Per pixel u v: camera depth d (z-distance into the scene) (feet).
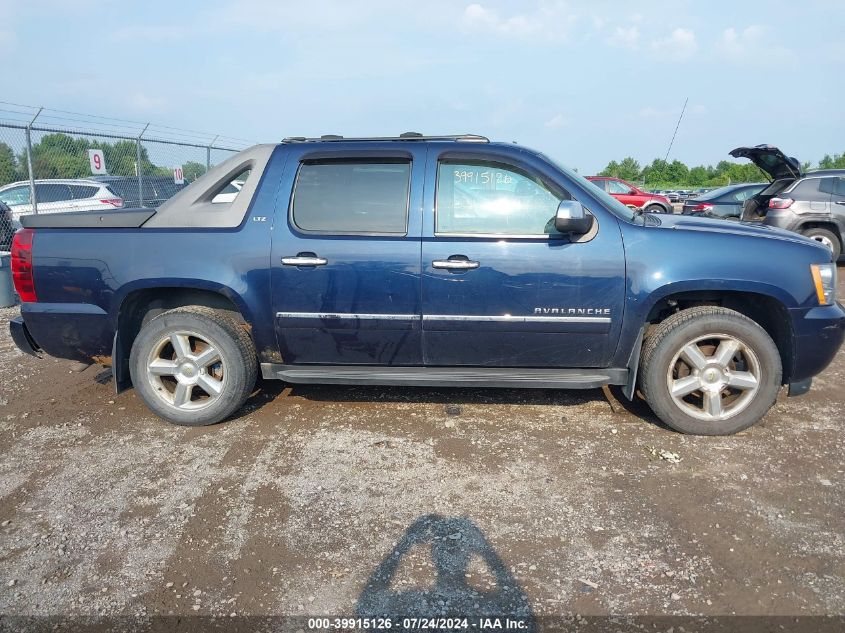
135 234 11.80
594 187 12.51
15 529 8.79
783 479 9.93
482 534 8.52
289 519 8.95
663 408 11.48
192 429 12.18
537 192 11.39
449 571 7.75
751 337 11.10
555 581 7.53
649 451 10.98
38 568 7.91
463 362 11.97
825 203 31.53
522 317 11.31
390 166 11.68
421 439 11.59
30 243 11.95
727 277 10.87
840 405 13.06
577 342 11.47
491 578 7.60
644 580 7.52
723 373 11.35
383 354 11.96
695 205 42.14
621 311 11.14
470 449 11.15
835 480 9.87
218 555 8.13
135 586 7.53
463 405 13.25
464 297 11.31
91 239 11.82
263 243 11.55
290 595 7.34
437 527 8.70
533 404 13.26
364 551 8.17
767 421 12.28
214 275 11.58
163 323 11.87
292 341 11.96
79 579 7.68
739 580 7.49
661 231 11.16
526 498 9.45
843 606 7.02
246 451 11.18
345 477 10.18
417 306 11.43
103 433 12.04
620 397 13.62
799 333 11.12
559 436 11.66
